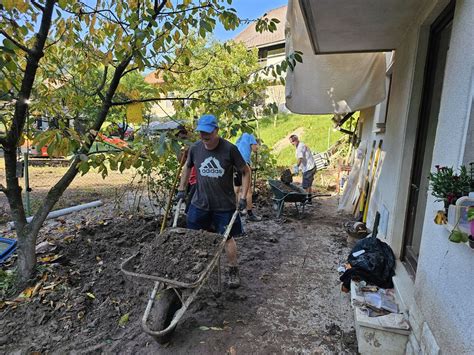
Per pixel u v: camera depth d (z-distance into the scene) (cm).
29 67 282
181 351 249
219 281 323
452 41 204
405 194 339
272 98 2122
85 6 312
